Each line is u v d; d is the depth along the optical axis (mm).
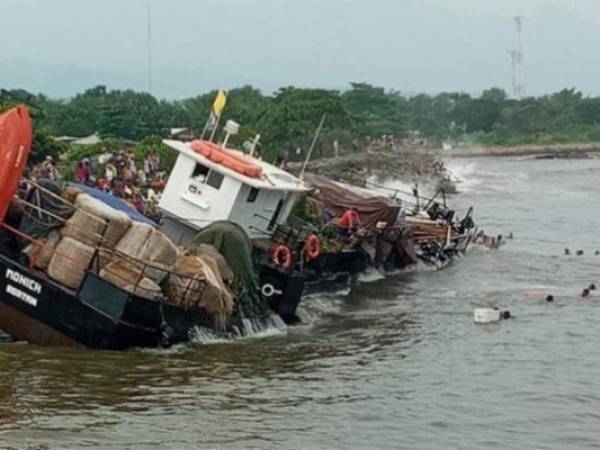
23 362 25500
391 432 22219
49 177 36344
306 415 23000
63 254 27016
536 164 163750
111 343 26906
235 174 34625
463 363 28453
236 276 31203
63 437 20484
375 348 30078
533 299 39625
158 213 36156
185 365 26484
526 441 22062
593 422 23500
